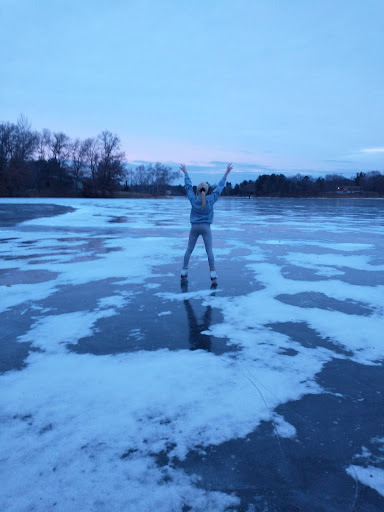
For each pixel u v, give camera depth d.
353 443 2.40
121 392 2.98
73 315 4.88
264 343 3.99
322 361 3.57
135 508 1.89
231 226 18.39
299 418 2.66
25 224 18.36
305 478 2.09
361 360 3.61
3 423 2.58
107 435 2.46
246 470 2.15
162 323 4.58
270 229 16.78
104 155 86.31
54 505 1.90
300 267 8.00
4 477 2.08
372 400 2.91
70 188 91.81
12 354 3.71
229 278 6.97
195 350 3.80
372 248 10.83
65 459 2.23
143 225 18.48
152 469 2.15
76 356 3.66
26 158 75.81
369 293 5.93
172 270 7.69
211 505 1.91
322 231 15.88
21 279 6.85
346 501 1.94
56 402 2.85
